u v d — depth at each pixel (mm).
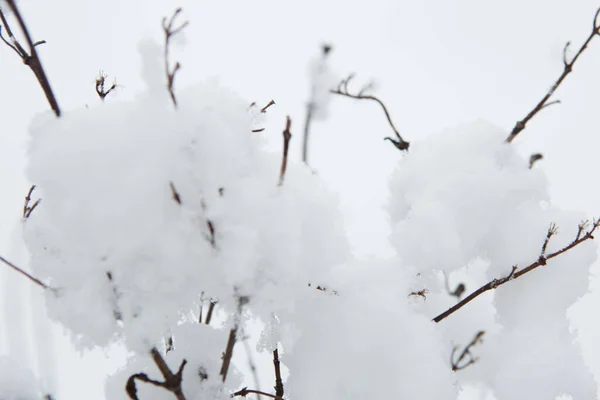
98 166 718
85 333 728
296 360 798
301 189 775
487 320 917
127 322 728
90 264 726
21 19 729
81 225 719
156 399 778
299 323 803
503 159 835
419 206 814
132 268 727
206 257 734
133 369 791
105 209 716
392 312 797
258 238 735
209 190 731
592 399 797
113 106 735
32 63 733
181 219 727
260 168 766
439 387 783
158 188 723
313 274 775
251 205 735
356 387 786
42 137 723
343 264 818
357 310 799
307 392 789
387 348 790
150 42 728
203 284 741
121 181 718
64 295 733
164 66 730
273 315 786
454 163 827
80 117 726
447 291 911
